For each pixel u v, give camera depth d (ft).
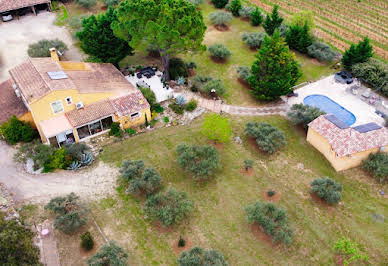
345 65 185.16
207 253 99.30
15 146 138.41
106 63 168.35
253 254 104.32
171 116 154.20
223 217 114.52
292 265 101.96
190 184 124.98
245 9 235.20
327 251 106.11
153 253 103.71
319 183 121.70
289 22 231.30
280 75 154.40
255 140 142.72
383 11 249.14
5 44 203.00
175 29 151.84
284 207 118.21
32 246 95.50
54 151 130.11
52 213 113.60
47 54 182.70
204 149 131.64
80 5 239.91
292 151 140.36
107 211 115.14
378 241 109.50
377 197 123.34
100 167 130.82
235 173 129.59
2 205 114.21
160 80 172.96
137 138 143.02
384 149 133.80
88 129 141.38
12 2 223.51
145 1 154.51
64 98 133.18
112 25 158.10
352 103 164.66
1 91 152.35
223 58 193.88
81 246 103.65
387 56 199.11
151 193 119.14
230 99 167.12
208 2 260.42
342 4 259.80
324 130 135.33
